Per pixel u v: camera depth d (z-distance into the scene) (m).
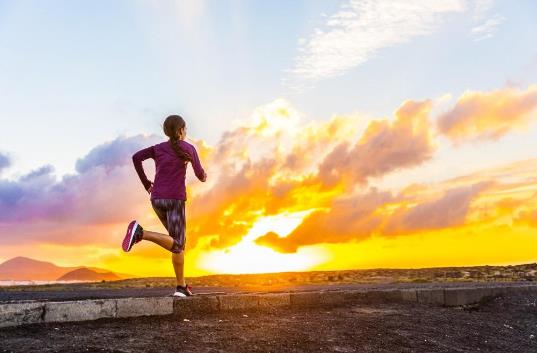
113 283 20.98
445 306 9.38
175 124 6.60
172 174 6.58
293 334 5.98
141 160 6.70
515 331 7.79
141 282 21.70
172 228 6.55
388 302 8.73
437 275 20.56
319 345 5.71
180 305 6.46
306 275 23.34
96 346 4.84
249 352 5.20
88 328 5.49
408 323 7.20
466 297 9.80
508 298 10.12
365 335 6.32
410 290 9.19
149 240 6.36
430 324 7.32
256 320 6.49
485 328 7.63
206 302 6.70
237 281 21.41
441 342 6.54
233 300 6.96
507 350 6.70
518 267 20.70
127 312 6.05
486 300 9.98
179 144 6.59
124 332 5.43
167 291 13.97
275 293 7.71
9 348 4.60
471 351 6.39
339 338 6.06
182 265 6.74
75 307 5.74
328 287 14.09
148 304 6.20
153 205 6.64
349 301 8.39
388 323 7.05
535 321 8.65
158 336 5.38
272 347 5.44
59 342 4.88
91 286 19.48
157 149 6.68
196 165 6.70
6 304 5.40
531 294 10.64
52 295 11.61
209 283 20.59
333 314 7.33
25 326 5.37
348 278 21.41
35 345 4.74
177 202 6.55
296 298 7.73
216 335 5.63
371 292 8.77
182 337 5.43
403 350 5.98
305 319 6.81
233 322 6.27
